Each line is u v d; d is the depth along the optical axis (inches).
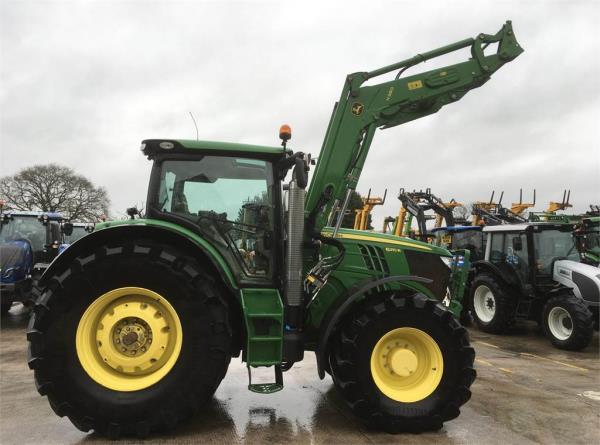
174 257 130.3
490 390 182.1
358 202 636.1
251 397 165.3
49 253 367.6
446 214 479.2
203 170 146.8
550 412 155.1
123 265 127.8
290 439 128.3
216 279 141.0
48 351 124.0
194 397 126.3
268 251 146.4
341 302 143.4
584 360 245.1
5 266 322.3
